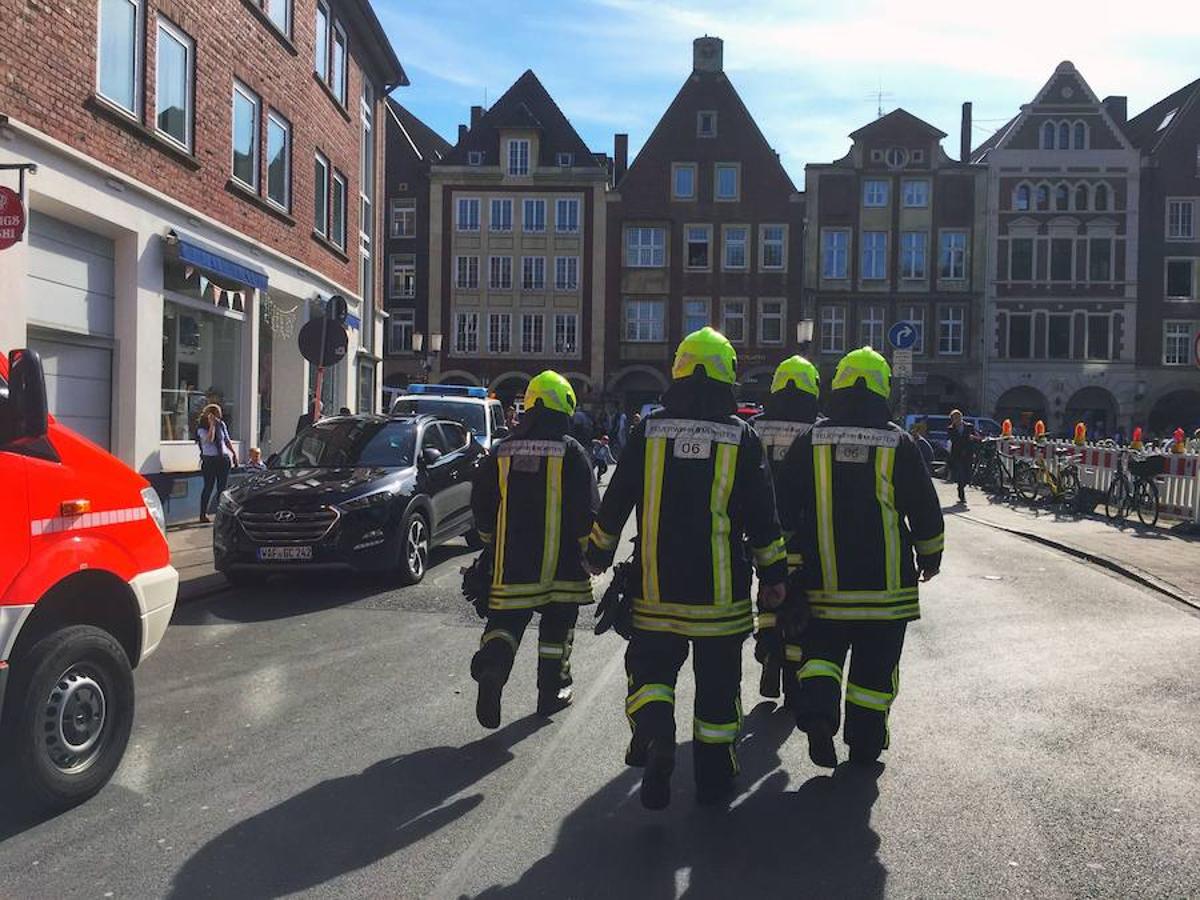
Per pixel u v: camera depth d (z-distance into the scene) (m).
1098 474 17.44
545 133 49.44
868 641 4.67
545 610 5.51
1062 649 7.39
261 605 8.97
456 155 49.28
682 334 48.19
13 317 10.26
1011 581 10.44
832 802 4.43
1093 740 5.30
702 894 3.58
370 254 26.12
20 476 4.15
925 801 4.45
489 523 5.43
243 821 4.21
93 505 4.57
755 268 48.00
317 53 20.27
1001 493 21.23
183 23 14.04
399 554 9.67
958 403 47.78
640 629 4.13
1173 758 5.02
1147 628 8.14
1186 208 47.22
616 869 3.77
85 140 11.56
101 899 3.53
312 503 9.27
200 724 5.55
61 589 4.41
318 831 4.11
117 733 4.59
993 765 4.91
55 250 11.65
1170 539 13.60
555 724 5.56
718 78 48.41
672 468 4.08
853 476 4.52
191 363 15.12
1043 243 47.25
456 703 5.97
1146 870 3.78
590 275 48.44
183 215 14.07
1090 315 47.09
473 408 15.64
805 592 4.58
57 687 4.30
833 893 3.59
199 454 14.70
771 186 48.16
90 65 11.59
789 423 6.29
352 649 7.33
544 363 48.50
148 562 4.97
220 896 3.56
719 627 4.05
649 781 3.96
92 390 12.48
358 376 23.91
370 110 25.84
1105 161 47.06
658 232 48.38
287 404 19.59
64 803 4.28
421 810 4.33
